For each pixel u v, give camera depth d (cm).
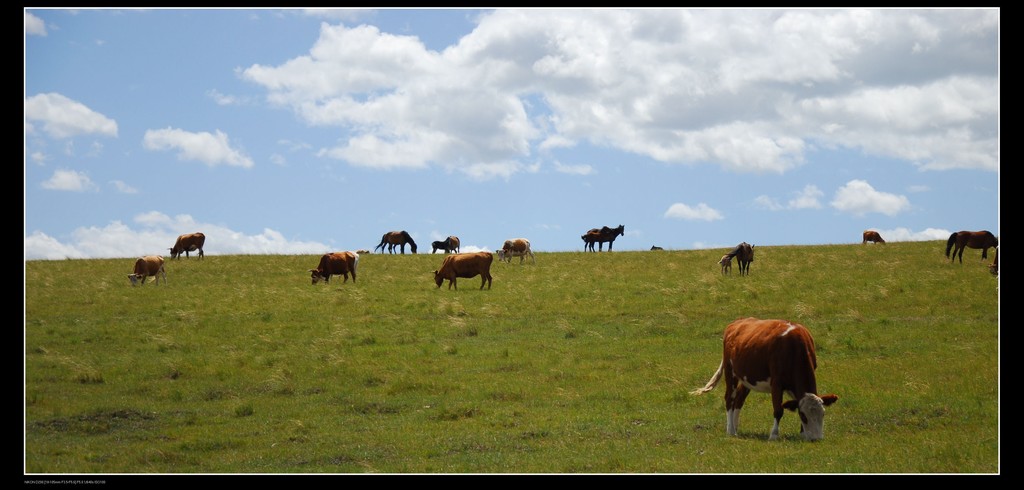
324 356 2144
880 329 2280
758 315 2558
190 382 1927
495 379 1895
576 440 1390
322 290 3369
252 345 2312
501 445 1377
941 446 1233
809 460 1162
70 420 1588
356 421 1584
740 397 1348
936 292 2781
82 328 2569
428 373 1970
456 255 3391
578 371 1947
